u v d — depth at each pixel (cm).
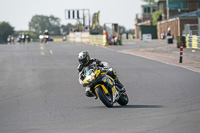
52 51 15900
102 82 3956
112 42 19350
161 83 6034
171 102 4269
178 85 5734
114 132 2897
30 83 6706
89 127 3105
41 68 9256
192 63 9506
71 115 3684
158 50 14600
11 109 4253
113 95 3984
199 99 4416
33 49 17850
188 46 15100
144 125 3106
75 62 10656
